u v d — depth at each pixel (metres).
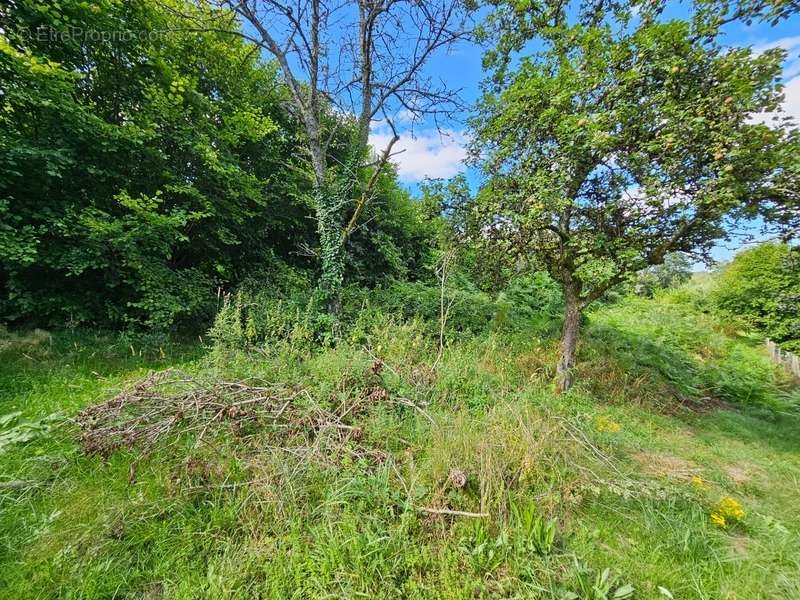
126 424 2.46
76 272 4.41
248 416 2.67
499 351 5.42
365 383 3.36
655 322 9.06
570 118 3.58
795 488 2.76
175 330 5.70
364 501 1.98
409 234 10.45
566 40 4.16
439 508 2.02
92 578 1.54
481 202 4.68
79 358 4.11
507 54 5.27
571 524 2.03
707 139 3.08
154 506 1.92
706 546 1.91
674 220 3.65
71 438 2.49
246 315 5.68
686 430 4.00
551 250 4.76
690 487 2.44
